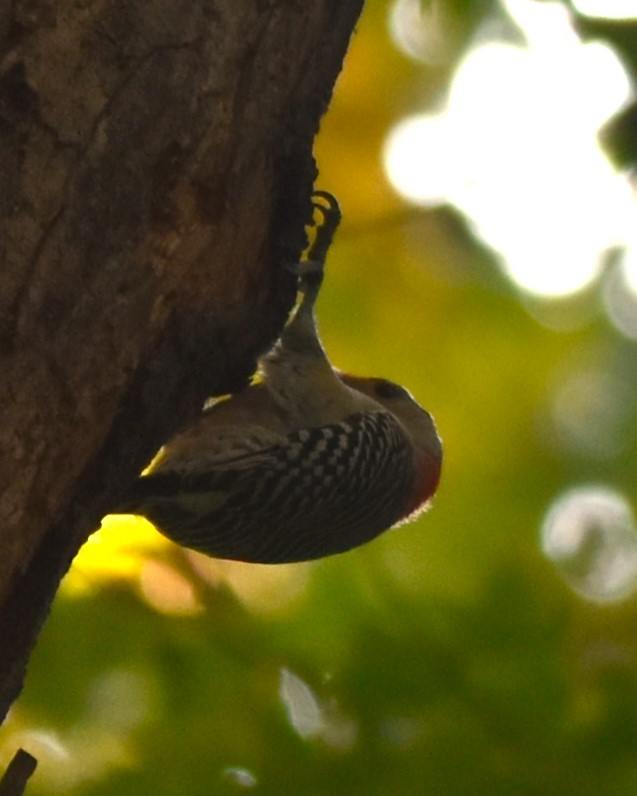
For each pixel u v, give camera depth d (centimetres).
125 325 647
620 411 1652
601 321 1667
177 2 650
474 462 1611
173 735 1162
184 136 656
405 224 1578
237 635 1207
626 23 1074
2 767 1177
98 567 1182
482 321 1619
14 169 590
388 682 1138
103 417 647
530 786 1091
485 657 1159
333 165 1537
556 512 1586
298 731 1134
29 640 638
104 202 625
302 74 741
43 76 598
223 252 708
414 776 1095
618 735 1107
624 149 1101
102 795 1137
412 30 1528
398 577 1338
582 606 1284
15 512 606
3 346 588
